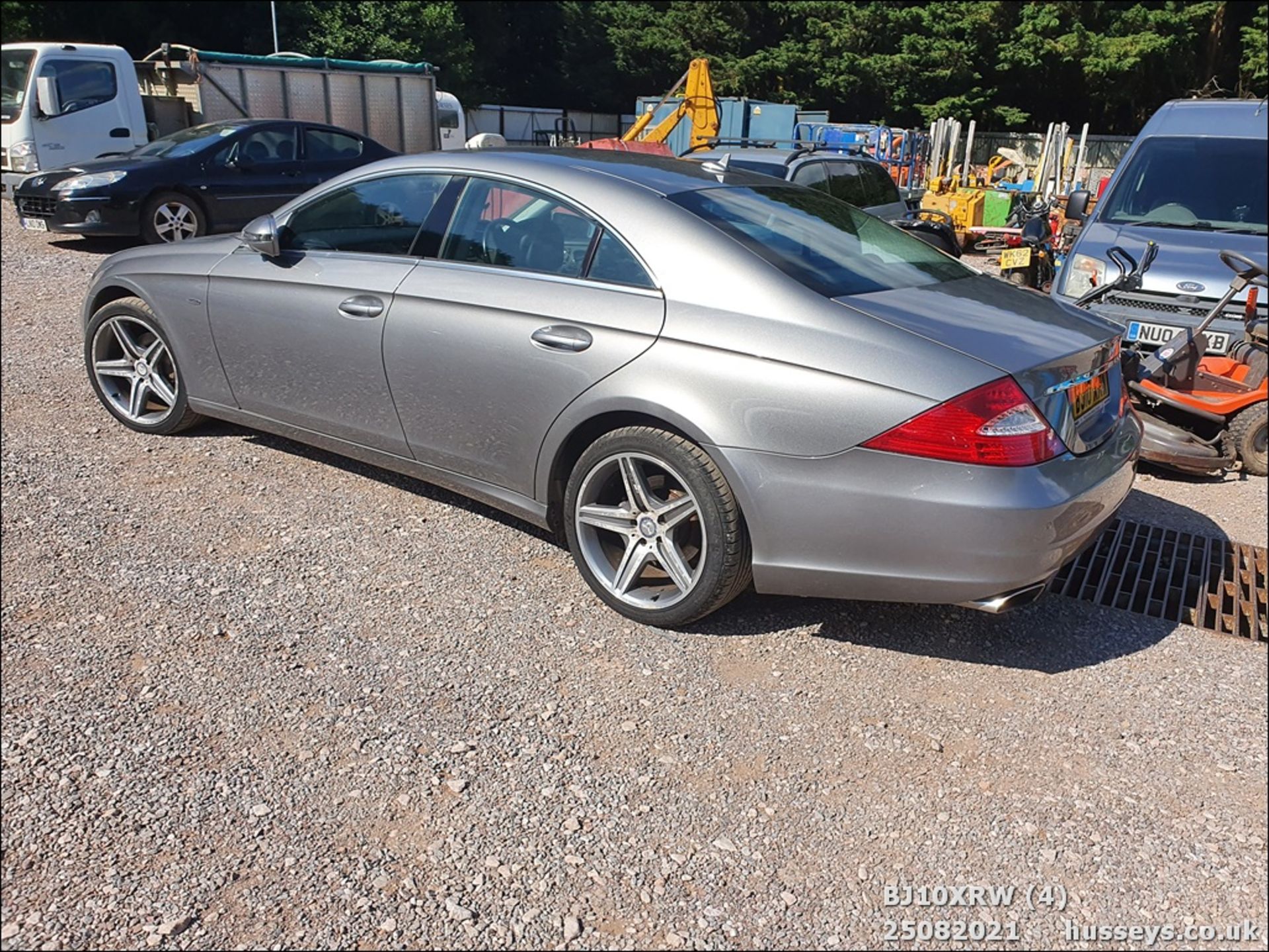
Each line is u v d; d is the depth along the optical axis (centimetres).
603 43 3738
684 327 322
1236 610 364
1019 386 292
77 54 1298
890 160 2081
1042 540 293
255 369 448
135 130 1362
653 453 328
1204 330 548
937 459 288
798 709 302
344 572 376
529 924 219
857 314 310
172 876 229
